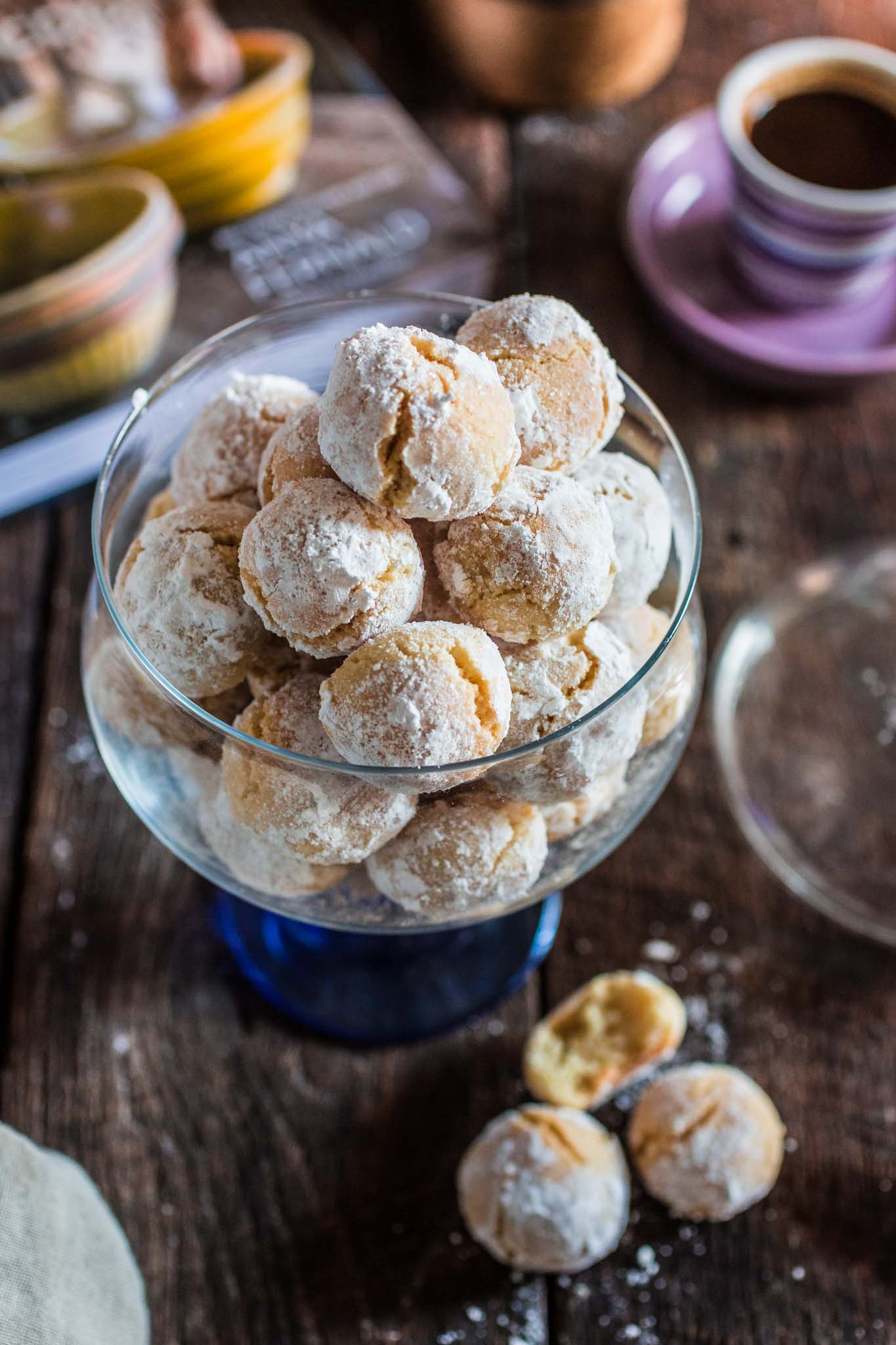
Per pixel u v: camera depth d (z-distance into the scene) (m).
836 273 0.59
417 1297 0.48
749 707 0.56
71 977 0.51
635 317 0.61
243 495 0.43
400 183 0.61
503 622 0.40
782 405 0.60
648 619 0.43
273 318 0.45
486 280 0.62
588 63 0.63
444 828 0.41
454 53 0.65
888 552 0.58
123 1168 0.49
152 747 0.43
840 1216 0.49
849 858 0.53
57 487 0.57
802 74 0.60
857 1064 0.51
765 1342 0.48
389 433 0.39
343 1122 0.50
